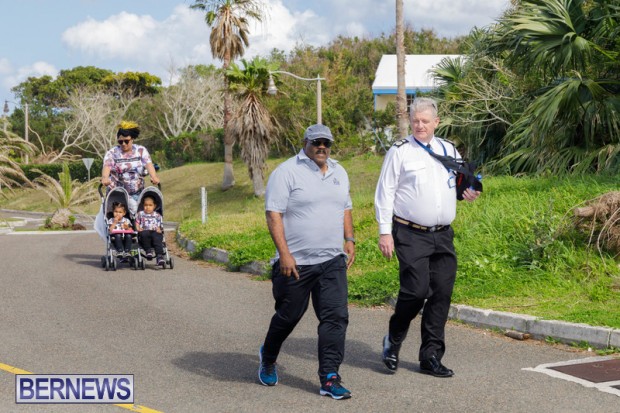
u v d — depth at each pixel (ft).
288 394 20.13
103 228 45.57
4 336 27.30
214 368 22.91
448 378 21.54
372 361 23.65
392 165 21.36
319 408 18.88
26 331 28.17
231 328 28.81
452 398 19.60
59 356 24.35
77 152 242.37
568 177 50.57
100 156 233.55
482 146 72.43
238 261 44.98
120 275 43.16
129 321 30.07
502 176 60.23
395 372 22.20
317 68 167.63
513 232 38.99
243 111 119.44
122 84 275.80
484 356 24.11
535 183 50.31
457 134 73.72
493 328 27.89
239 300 35.04
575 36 50.11
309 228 19.98
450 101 73.87
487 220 41.37
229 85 121.49
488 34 62.75
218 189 141.18
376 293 33.86
